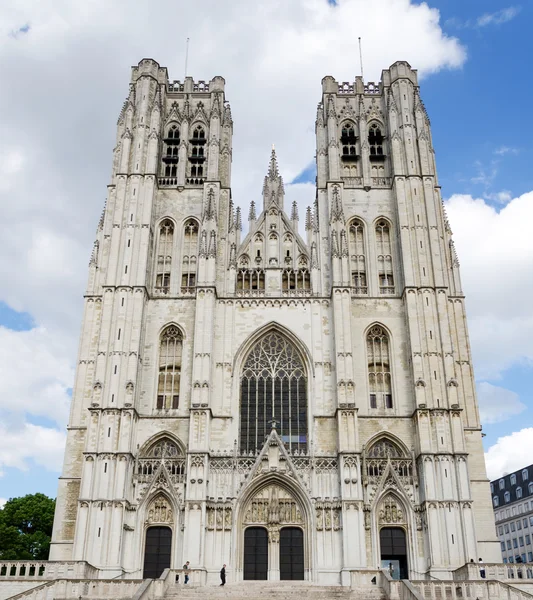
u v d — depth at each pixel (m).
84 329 86.69
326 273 86.81
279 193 93.25
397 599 57.22
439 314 82.25
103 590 57.59
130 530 72.94
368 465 76.81
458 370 85.19
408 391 81.00
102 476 73.00
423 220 88.06
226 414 78.88
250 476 74.69
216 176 90.69
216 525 72.94
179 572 65.88
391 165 93.38
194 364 79.06
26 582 61.22
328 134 94.62
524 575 62.16
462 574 64.50
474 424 82.19
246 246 89.75
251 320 84.31
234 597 58.59
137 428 78.31
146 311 84.81
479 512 77.62
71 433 81.12
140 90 96.56
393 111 95.44
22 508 104.31
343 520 71.44
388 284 87.75
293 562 72.69
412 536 73.06
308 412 79.69
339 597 59.06
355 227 91.12
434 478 73.69
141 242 86.06
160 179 93.69
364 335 84.06
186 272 88.38
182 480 75.06
